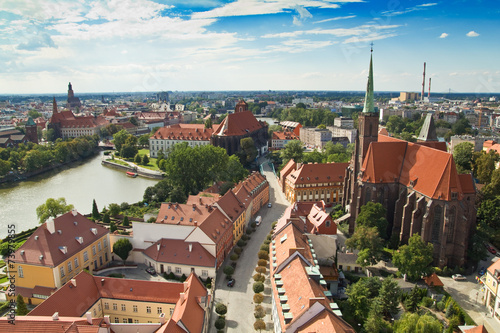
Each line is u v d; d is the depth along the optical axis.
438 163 109.69
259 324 78.50
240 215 131.75
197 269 102.88
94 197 189.00
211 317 85.12
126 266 109.00
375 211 117.69
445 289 96.31
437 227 107.69
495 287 84.81
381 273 103.81
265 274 104.19
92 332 61.97
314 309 62.84
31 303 90.81
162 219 117.69
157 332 65.00
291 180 171.25
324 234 110.44
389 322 80.88
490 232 116.50
